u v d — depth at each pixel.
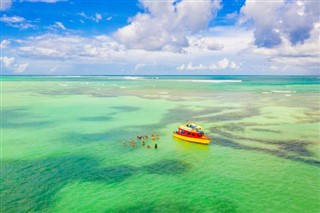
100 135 37.91
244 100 73.62
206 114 53.38
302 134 37.84
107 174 24.69
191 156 29.42
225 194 21.09
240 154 30.00
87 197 20.59
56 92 98.62
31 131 39.81
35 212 18.56
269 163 27.27
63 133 38.78
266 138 36.00
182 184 22.77
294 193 21.16
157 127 42.78
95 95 88.69
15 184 22.47
